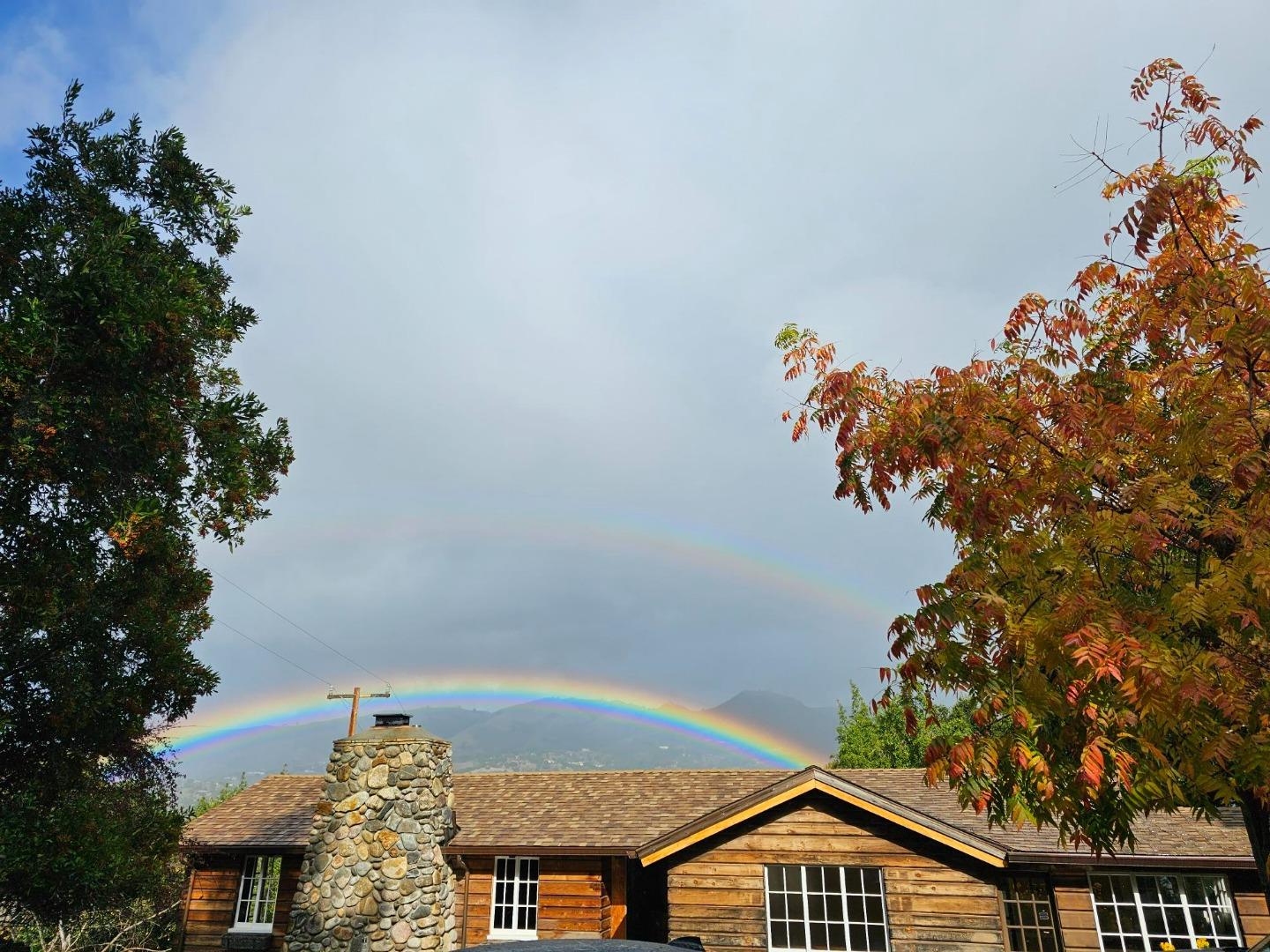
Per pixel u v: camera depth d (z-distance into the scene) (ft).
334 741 58.54
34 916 36.19
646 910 63.21
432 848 55.52
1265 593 13.58
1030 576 16.53
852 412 20.74
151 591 37.45
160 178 37.42
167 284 33.86
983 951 44.52
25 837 32.32
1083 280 21.44
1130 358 21.83
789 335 24.03
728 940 47.42
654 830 56.95
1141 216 18.06
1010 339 22.12
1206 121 18.93
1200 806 18.34
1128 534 15.78
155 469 34.32
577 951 16.53
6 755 33.88
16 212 31.42
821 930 47.03
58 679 33.94
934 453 18.78
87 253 30.63
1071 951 44.96
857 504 21.79
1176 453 16.72
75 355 29.99
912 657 18.06
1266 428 15.53
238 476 36.19
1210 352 18.95
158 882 40.78
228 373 40.91
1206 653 14.33
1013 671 16.51
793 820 49.47
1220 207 19.27
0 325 27.14
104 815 35.81
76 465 31.99
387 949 51.83
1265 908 44.34
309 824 64.44
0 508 30.19
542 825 60.44
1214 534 15.80
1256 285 16.11
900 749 113.09
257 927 60.59
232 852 61.31
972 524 18.65
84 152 35.32
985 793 17.48
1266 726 14.23
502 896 58.49
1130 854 44.70
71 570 32.19
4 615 31.42
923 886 46.52
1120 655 13.66
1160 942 45.09
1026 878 47.88
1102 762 14.65
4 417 28.66
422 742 58.23
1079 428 17.63
